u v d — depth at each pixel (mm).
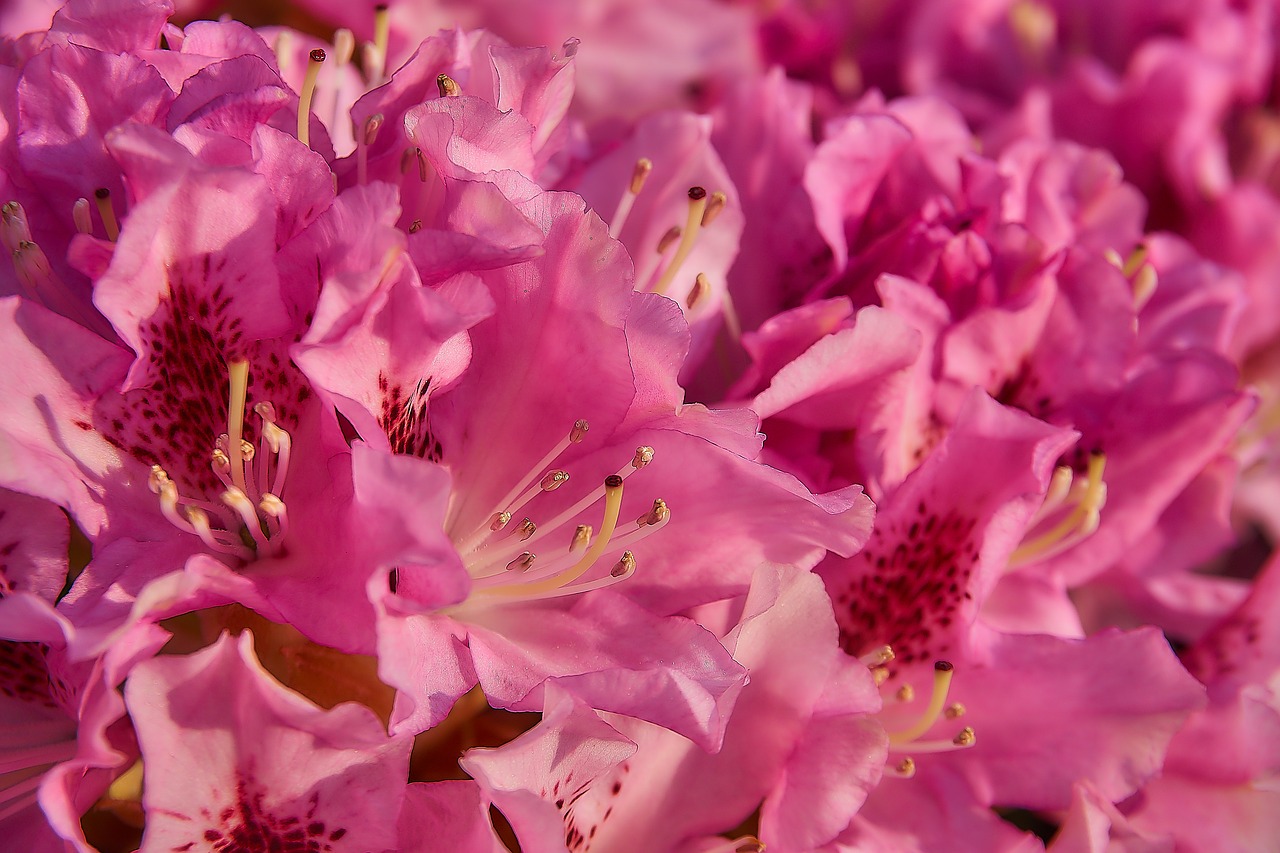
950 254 435
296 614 374
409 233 388
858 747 398
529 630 394
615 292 381
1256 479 537
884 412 422
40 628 362
